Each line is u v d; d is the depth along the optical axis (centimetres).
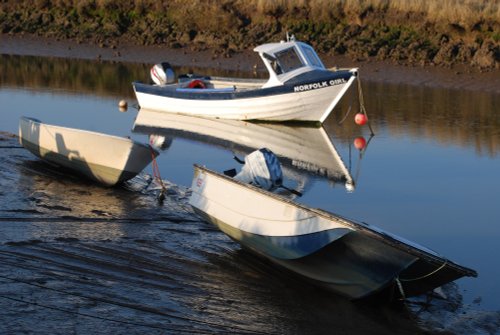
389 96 2177
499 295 862
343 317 789
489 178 1380
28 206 1050
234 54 2695
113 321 723
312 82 1836
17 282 785
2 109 1878
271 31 2783
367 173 1414
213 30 2852
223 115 1938
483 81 2344
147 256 898
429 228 1091
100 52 2811
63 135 1227
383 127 1836
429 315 804
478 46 2492
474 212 1170
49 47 2869
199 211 977
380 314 802
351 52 2559
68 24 3036
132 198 1141
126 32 2948
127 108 2016
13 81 2312
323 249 805
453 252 994
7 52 2803
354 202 1219
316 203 1210
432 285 791
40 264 841
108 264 862
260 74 2519
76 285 794
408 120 1908
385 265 777
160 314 750
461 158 1533
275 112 1881
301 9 2798
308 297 831
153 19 2972
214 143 1650
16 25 3017
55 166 1289
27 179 1198
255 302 805
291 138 1728
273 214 859
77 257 873
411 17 2641
